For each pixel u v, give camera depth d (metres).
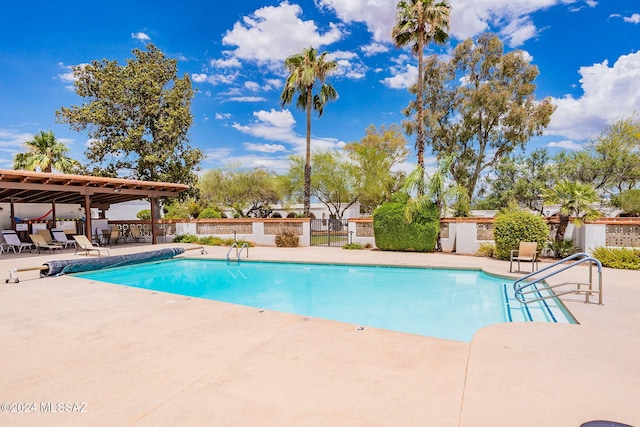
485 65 24.44
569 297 5.84
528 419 2.25
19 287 6.84
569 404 2.43
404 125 26.94
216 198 27.30
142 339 3.86
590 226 9.90
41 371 3.08
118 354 3.44
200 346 3.63
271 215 32.78
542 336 3.82
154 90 19.86
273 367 3.11
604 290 6.24
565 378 2.83
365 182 26.23
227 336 3.92
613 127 20.77
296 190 27.42
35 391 2.73
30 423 2.29
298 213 32.53
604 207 20.14
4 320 4.61
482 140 25.80
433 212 12.45
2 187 10.92
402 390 2.67
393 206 12.97
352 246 13.90
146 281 9.09
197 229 17.28
